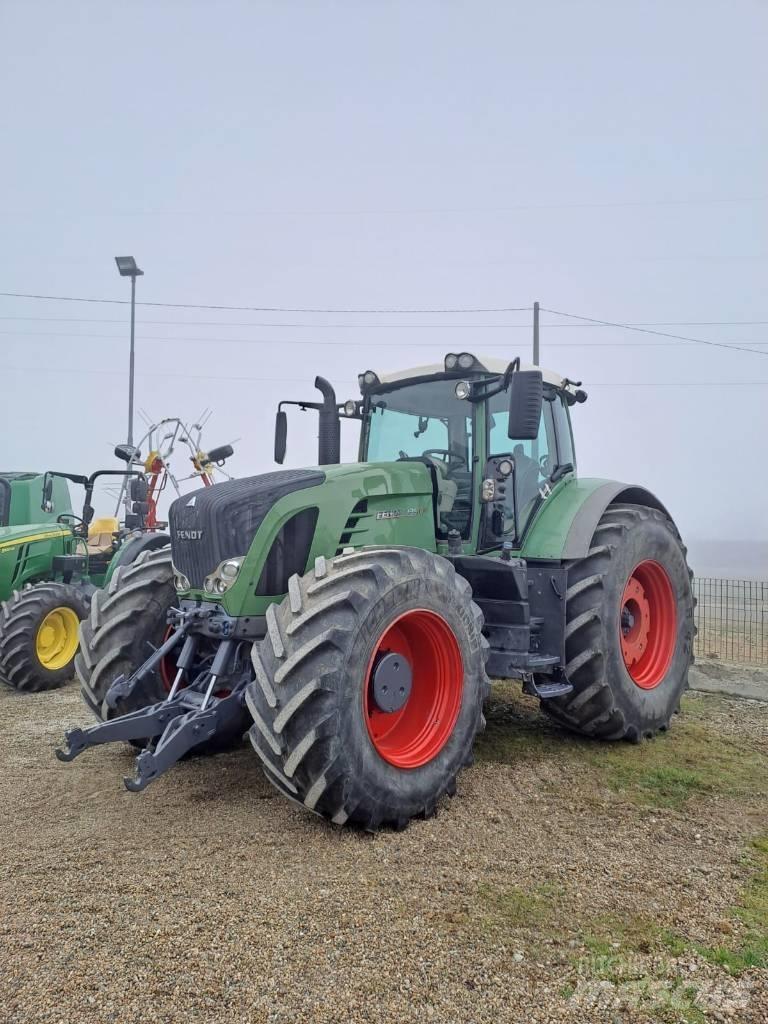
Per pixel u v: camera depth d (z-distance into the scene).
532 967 2.26
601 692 4.45
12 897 2.61
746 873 2.91
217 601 3.58
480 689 3.73
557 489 5.05
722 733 4.95
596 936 2.44
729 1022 2.04
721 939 2.44
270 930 2.41
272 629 3.11
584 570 4.55
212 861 2.91
